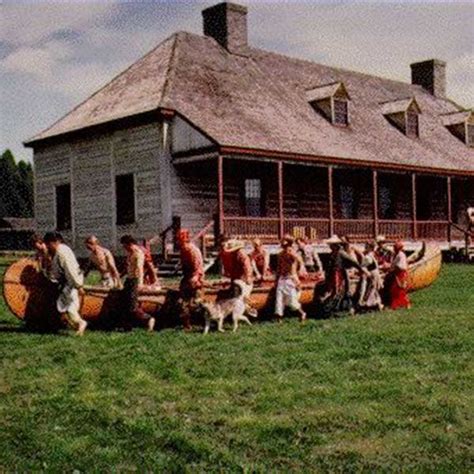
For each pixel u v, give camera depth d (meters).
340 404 7.45
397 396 7.71
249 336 11.97
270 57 34.16
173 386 8.33
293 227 27.11
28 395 8.04
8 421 7.04
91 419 7.03
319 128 30.28
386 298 16.23
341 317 14.49
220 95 28.19
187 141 25.42
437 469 5.58
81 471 5.67
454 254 33.69
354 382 8.41
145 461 5.86
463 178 35.06
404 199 35.56
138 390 8.15
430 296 17.97
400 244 16.00
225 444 6.26
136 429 6.62
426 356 9.88
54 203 30.67
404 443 6.22
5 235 69.00
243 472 5.58
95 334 12.33
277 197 29.56
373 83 39.97
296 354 10.17
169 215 25.84
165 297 13.36
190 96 26.91
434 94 44.19
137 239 26.94
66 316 12.47
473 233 33.19
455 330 12.10
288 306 13.98
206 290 13.31
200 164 26.92
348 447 6.14
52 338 11.81
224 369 9.22
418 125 36.50
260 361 9.74
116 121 26.95
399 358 9.80
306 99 32.44
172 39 30.62
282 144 26.48
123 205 27.56
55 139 29.92
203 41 31.44
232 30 32.09
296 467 5.69
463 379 8.48
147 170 26.50
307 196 30.95
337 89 31.84
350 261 14.74
